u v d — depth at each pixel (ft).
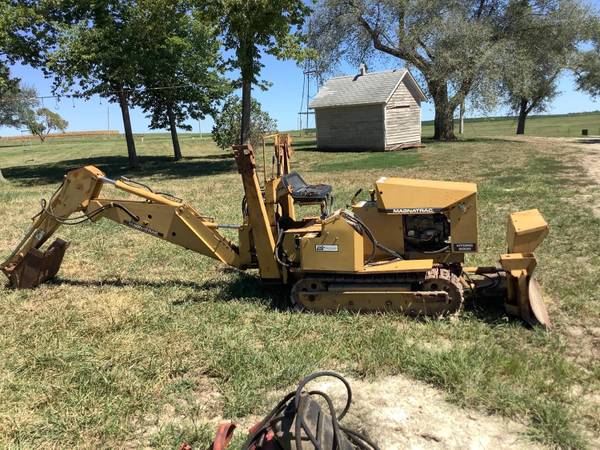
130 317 19.19
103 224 36.47
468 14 108.68
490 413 12.97
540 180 48.73
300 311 19.16
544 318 17.70
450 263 19.49
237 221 36.35
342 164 75.92
